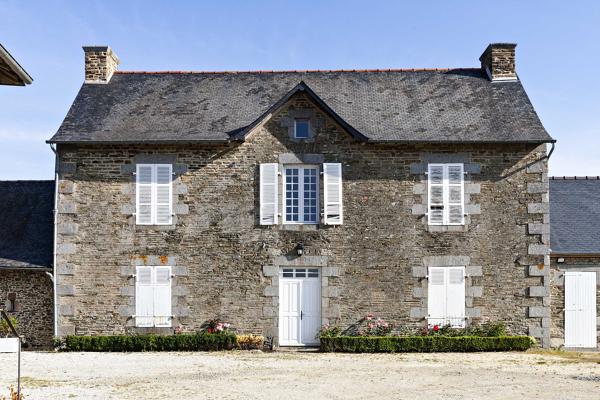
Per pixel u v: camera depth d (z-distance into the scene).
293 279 18.36
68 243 18.28
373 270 18.19
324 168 18.38
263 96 20.44
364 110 19.69
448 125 18.94
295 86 19.03
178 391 12.28
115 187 18.44
